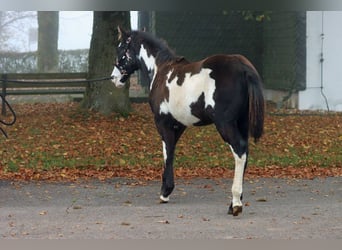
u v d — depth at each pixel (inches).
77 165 567.5
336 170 546.9
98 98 789.9
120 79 459.8
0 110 876.0
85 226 362.0
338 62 882.1
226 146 646.5
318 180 504.7
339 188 475.5
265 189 472.7
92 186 487.5
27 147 641.6
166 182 426.9
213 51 1016.9
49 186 487.2
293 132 721.6
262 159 594.6
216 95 374.0
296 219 373.1
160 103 414.3
